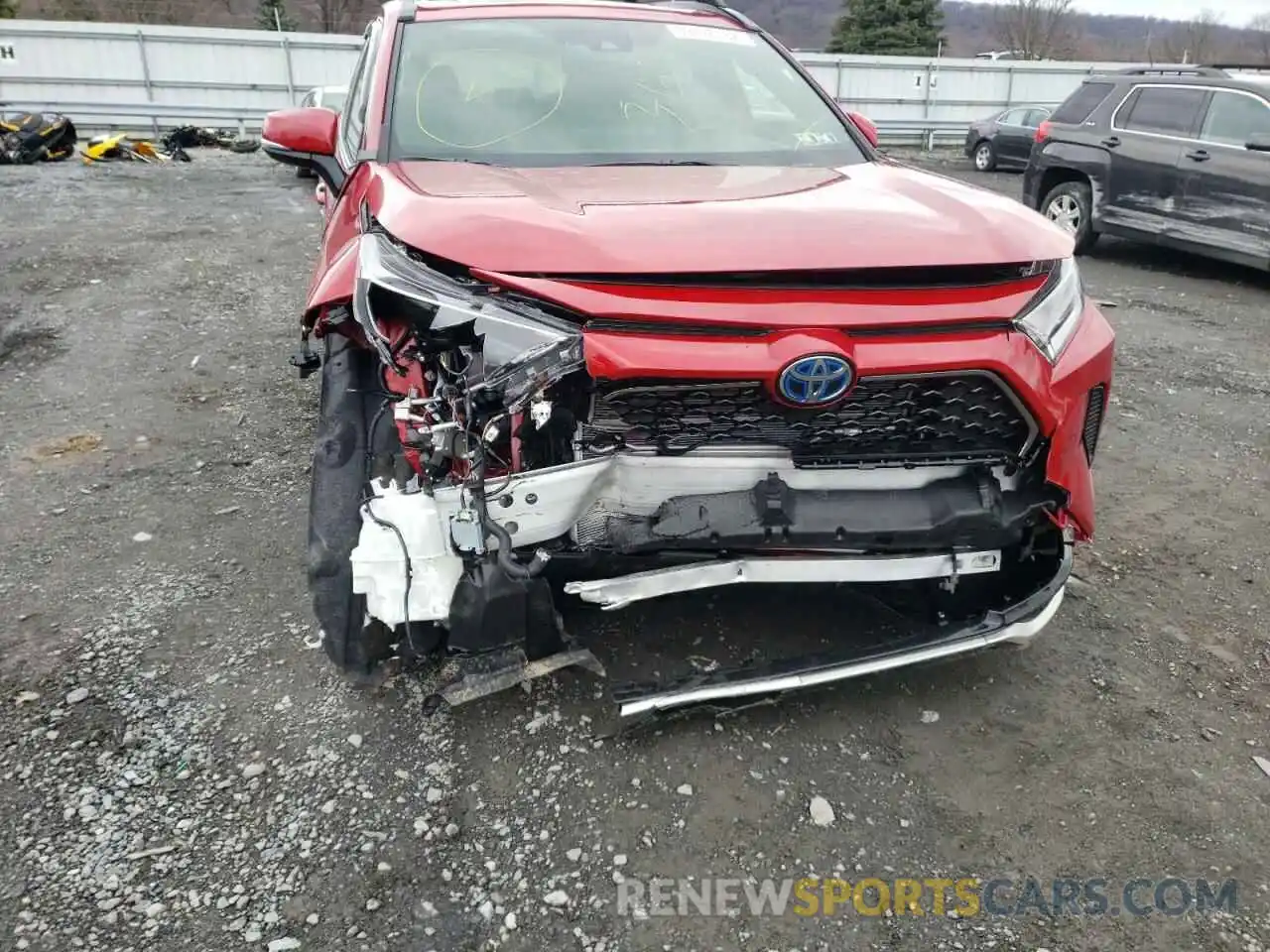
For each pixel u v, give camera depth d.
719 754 2.50
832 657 2.50
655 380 2.16
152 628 2.94
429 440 2.21
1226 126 8.20
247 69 20.08
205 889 2.06
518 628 2.30
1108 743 2.61
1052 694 2.80
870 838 2.27
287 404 4.79
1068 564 2.65
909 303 2.28
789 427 2.32
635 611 3.01
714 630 2.94
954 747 2.57
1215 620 3.22
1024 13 41.47
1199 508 4.06
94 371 5.21
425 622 2.36
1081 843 2.28
